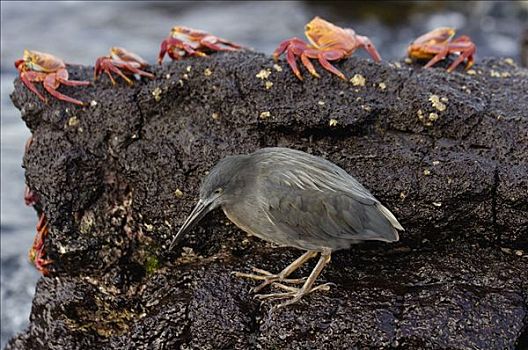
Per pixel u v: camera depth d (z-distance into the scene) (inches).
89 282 456.4
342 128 426.3
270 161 387.5
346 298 389.7
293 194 377.4
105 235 449.7
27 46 1080.2
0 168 803.4
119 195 450.3
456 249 422.0
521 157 415.8
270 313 387.2
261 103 435.8
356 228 378.9
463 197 407.8
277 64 446.9
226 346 392.2
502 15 1183.6
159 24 1170.6
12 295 644.1
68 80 457.4
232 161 389.4
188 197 431.2
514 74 495.5
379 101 434.6
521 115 427.8
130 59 464.4
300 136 433.4
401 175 413.1
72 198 445.1
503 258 415.2
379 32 1151.6
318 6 1216.8
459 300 384.5
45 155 446.9
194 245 438.6
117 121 444.8
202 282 411.8
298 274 415.5
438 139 428.5
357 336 374.6
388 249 424.8
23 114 458.3
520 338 381.4
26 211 749.3
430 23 1178.0
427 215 412.8
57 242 449.7
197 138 433.4
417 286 399.2
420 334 370.6
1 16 1176.2
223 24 1167.0
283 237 388.2
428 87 435.8
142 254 449.7
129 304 447.5
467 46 493.4
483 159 414.9
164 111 451.2
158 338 403.2
